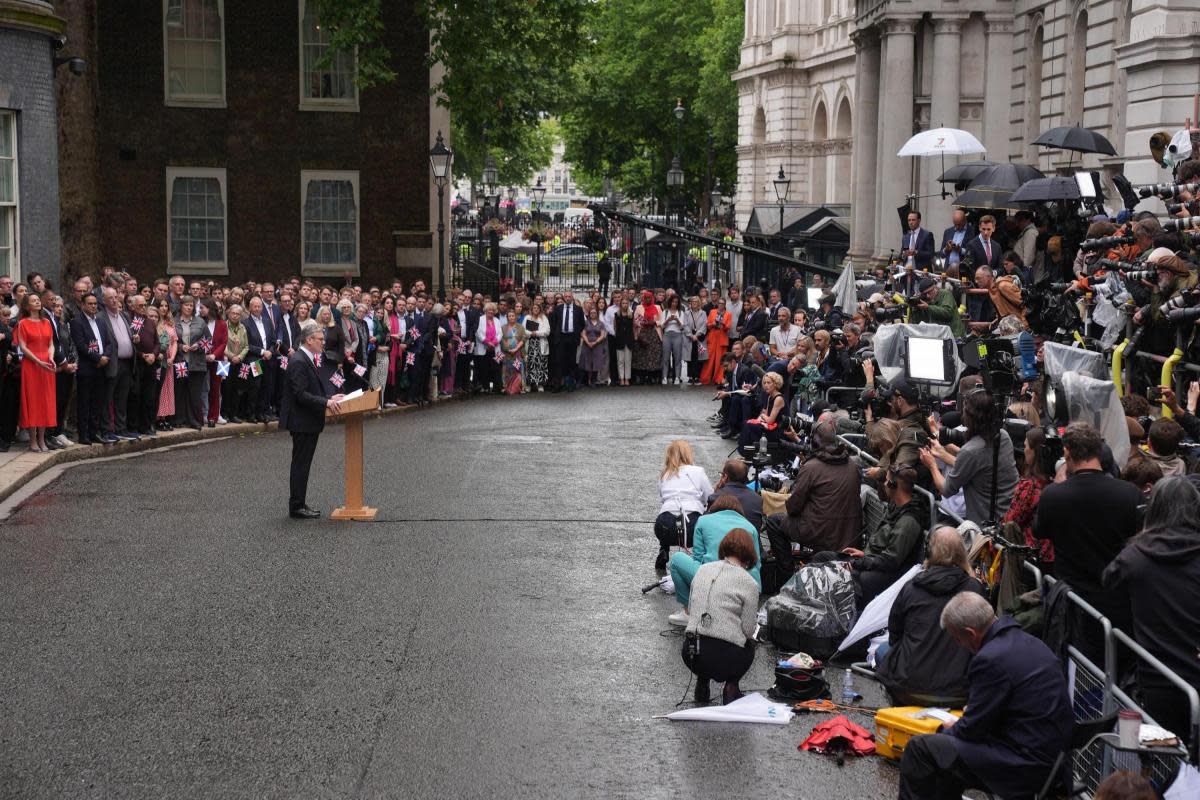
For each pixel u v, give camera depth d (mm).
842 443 13672
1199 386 11391
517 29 35562
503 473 19625
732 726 9750
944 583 9805
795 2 68812
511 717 9789
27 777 8586
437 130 35062
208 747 9102
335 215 34562
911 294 19844
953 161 38688
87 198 32500
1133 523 9055
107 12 33188
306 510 16141
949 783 8000
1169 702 8211
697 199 87062
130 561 13820
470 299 31406
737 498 12578
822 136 68438
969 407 11656
